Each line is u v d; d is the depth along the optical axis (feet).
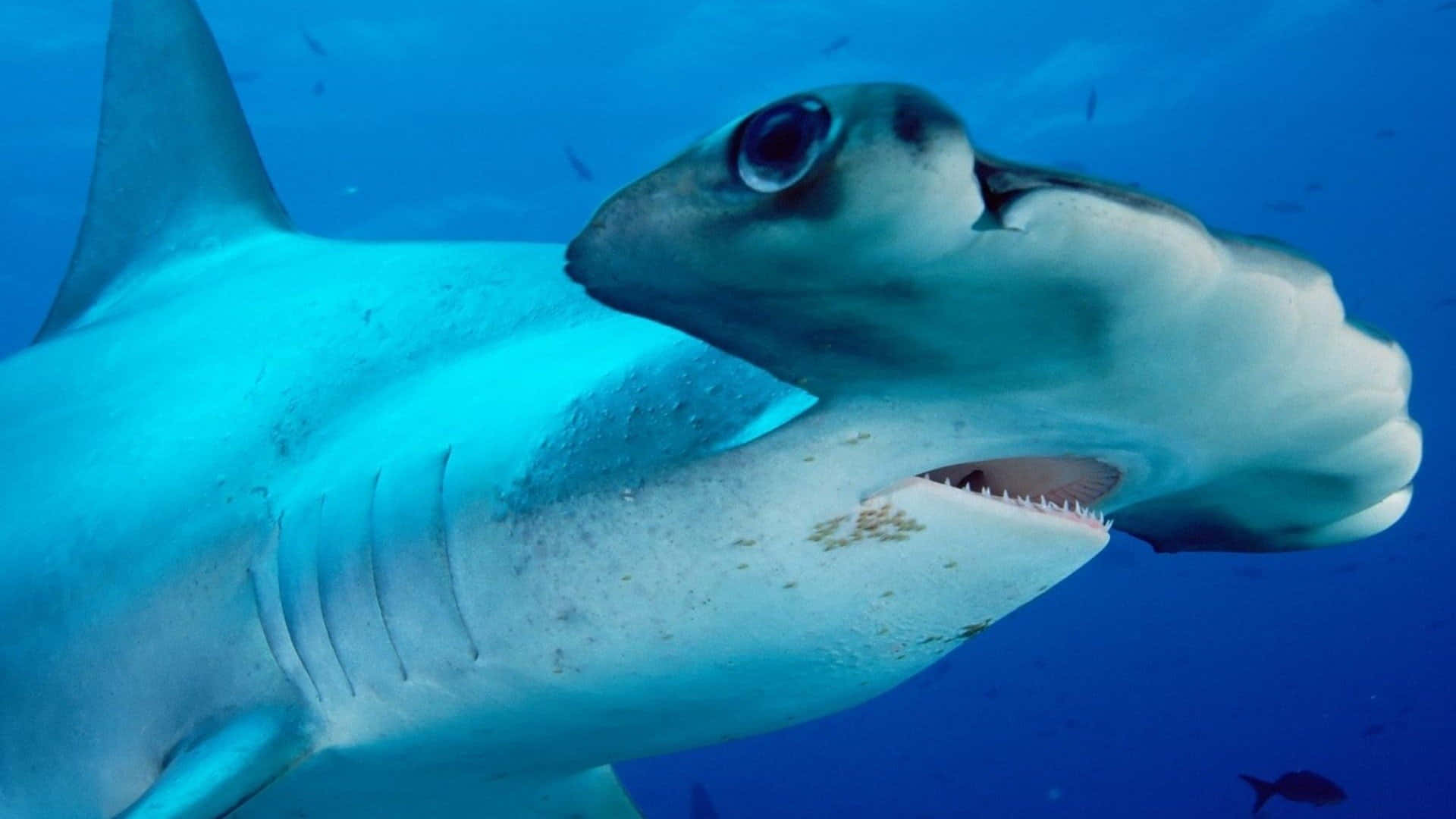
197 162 12.69
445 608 7.49
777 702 7.73
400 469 7.78
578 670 7.32
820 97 3.65
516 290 9.08
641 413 6.80
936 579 6.70
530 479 7.06
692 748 8.76
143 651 8.77
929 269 4.16
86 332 11.46
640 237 4.01
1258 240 4.70
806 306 4.47
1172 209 4.14
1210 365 5.07
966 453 5.93
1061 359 4.93
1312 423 5.88
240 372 9.57
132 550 8.95
